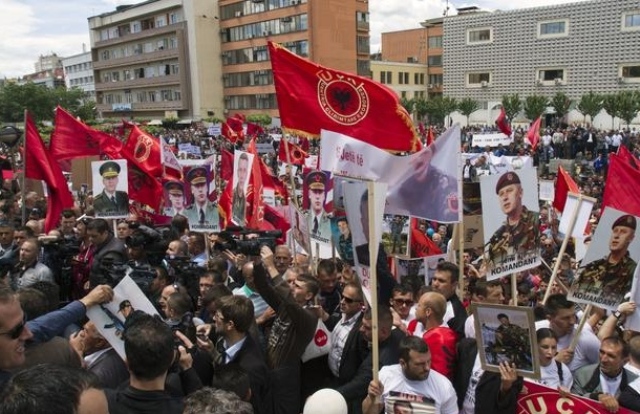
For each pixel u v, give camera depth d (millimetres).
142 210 10867
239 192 7809
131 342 2973
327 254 9383
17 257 6645
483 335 3873
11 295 2881
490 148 28219
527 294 7363
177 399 3107
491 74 61906
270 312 5117
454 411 4113
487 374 3973
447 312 5516
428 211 5977
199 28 71188
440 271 5555
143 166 10445
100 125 55625
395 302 5555
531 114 52812
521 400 4332
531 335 3680
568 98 53500
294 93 6797
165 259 6703
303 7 61969
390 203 6207
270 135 36219
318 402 3188
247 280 5375
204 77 72375
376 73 72125
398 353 4484
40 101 79375
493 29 61000
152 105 79938
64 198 8141
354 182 4496
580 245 8414
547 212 12188
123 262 5676
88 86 112312
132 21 81062
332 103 6805
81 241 7598
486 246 5668
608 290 5047
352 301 4914
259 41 67688
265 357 4465
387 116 6832
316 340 5027
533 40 58344
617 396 4344
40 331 3367
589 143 30297
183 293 4609
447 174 5781
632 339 4711
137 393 2982
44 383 1976
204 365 4020
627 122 46812
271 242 5121
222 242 6031
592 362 5215
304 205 8531
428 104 62281
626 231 5000
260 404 4043
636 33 51938
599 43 54219
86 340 3900
